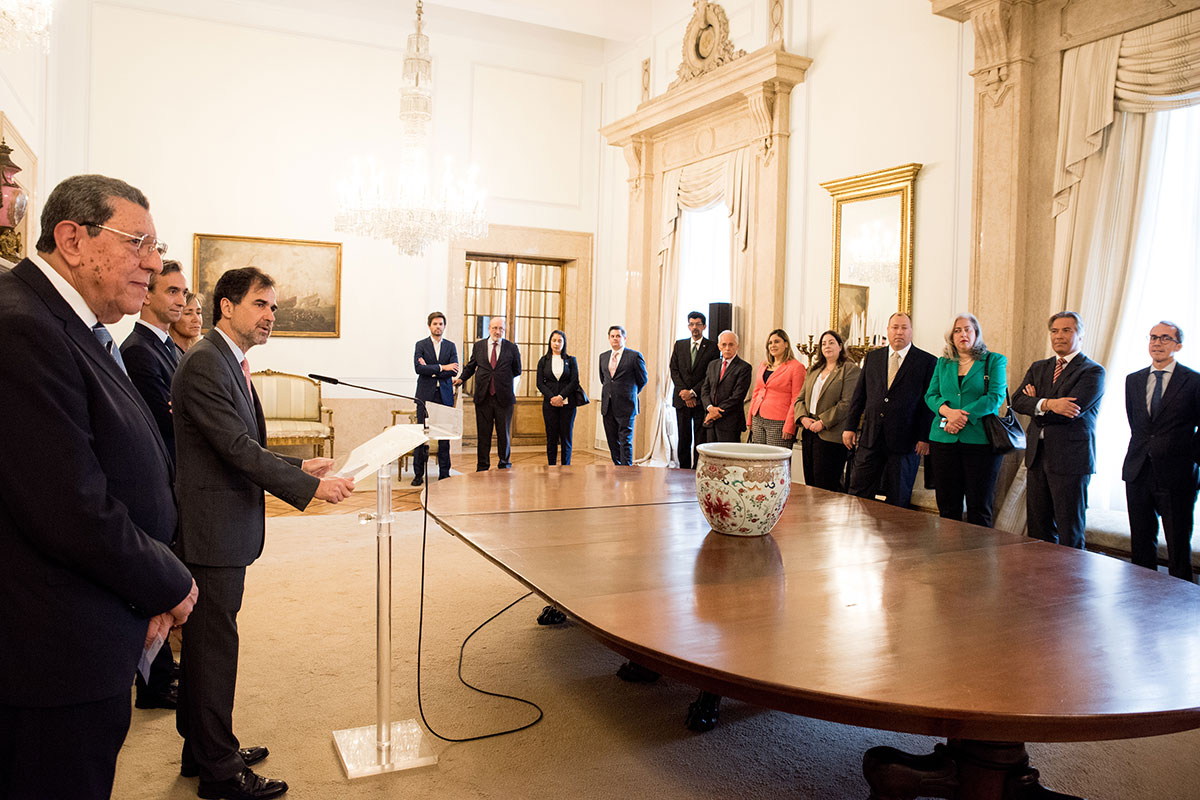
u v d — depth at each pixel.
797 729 2.68
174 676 2.84
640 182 8.66
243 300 2.23
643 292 8.68
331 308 8.49
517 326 9.77
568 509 2.91
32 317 1.32
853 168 6.28
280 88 8.29
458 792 2.23
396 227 6.82
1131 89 4.46
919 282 5.73
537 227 9.49
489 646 3.38
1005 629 1.67
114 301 1.47
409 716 2.70
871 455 4.97
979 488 4.38
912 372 4.85
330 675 3.03
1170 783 2.34
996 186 5.05
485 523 2.64
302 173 8.38
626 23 8.66
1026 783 1.66
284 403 8.21
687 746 2.54
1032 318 4.97
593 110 9.74
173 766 2.38
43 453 1.28
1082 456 4.00
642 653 1.54
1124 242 4.58
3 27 3.39
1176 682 1.41
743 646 1.55
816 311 6.64
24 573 1.31
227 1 8.05
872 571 2.11
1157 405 3.88
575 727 2.65
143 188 7.84
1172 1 4.27
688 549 2.31
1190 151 4.41
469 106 9.10
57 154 7.47
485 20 9.12
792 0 6.83
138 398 1.55
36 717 1.32
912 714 1.30
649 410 8.72
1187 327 4.45
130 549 1.35
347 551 4.88
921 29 5.73
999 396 4.29
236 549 2.15
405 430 2.34
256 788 2.17
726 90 7.14
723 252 7.89
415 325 8.86
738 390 6.55
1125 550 4.25
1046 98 4.88
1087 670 1.46
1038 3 4.91
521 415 9.90
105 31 7.65
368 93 8.63
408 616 3.73
